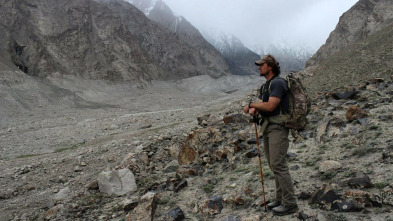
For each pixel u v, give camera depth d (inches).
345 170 236.4
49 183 588.4
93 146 996.6
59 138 1797.5
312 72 2827.3
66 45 6018.7
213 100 5093.5
